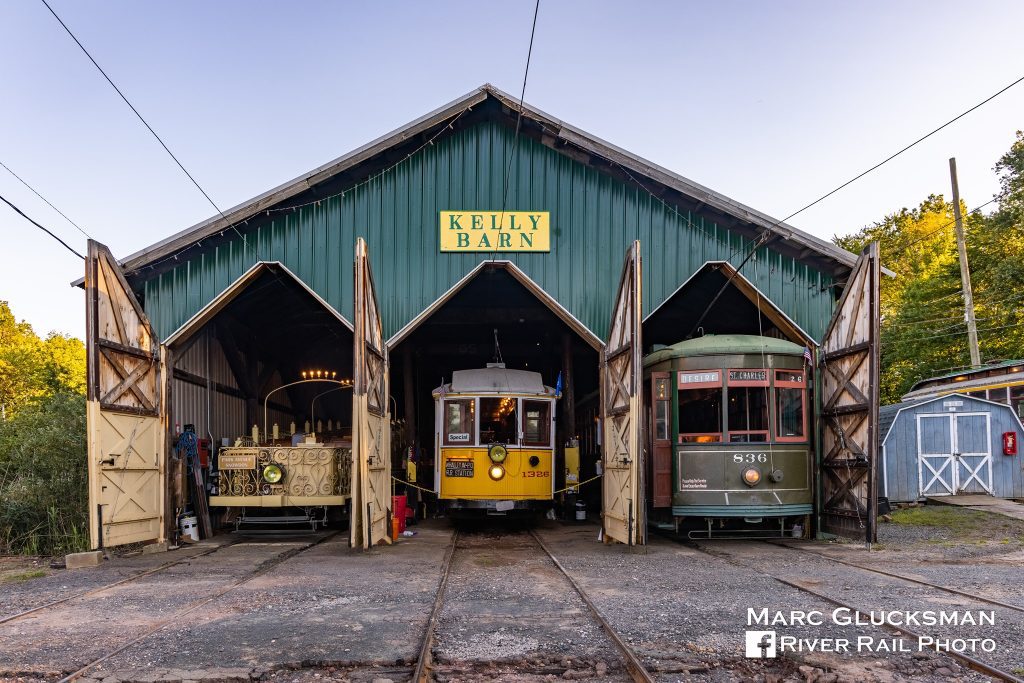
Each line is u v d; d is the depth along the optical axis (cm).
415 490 1725
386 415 1359
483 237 1394
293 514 1445
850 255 1313
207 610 741
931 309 3478
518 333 2219
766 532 1333
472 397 1515
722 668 538
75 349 4941
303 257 1375
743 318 1789
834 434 1274
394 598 796
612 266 1389
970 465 1747
